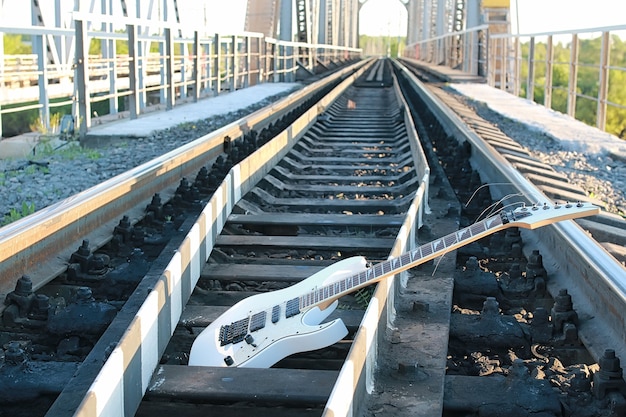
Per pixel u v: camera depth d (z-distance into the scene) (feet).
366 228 23.77
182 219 23.75
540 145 46.88
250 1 115.85
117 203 23.24
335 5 240.53
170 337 14.62
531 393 11.97
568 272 17.76
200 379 12.68
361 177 33.37
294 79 122.83
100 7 74.59
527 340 14.83
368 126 55.31
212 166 32.71
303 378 12.66
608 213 24.62
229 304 17.39
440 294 16.12
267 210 26.86
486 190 27.04
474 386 12.38
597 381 12.50
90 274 18.62
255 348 13.17
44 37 57.06
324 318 13.80
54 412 11.68
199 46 71.00
